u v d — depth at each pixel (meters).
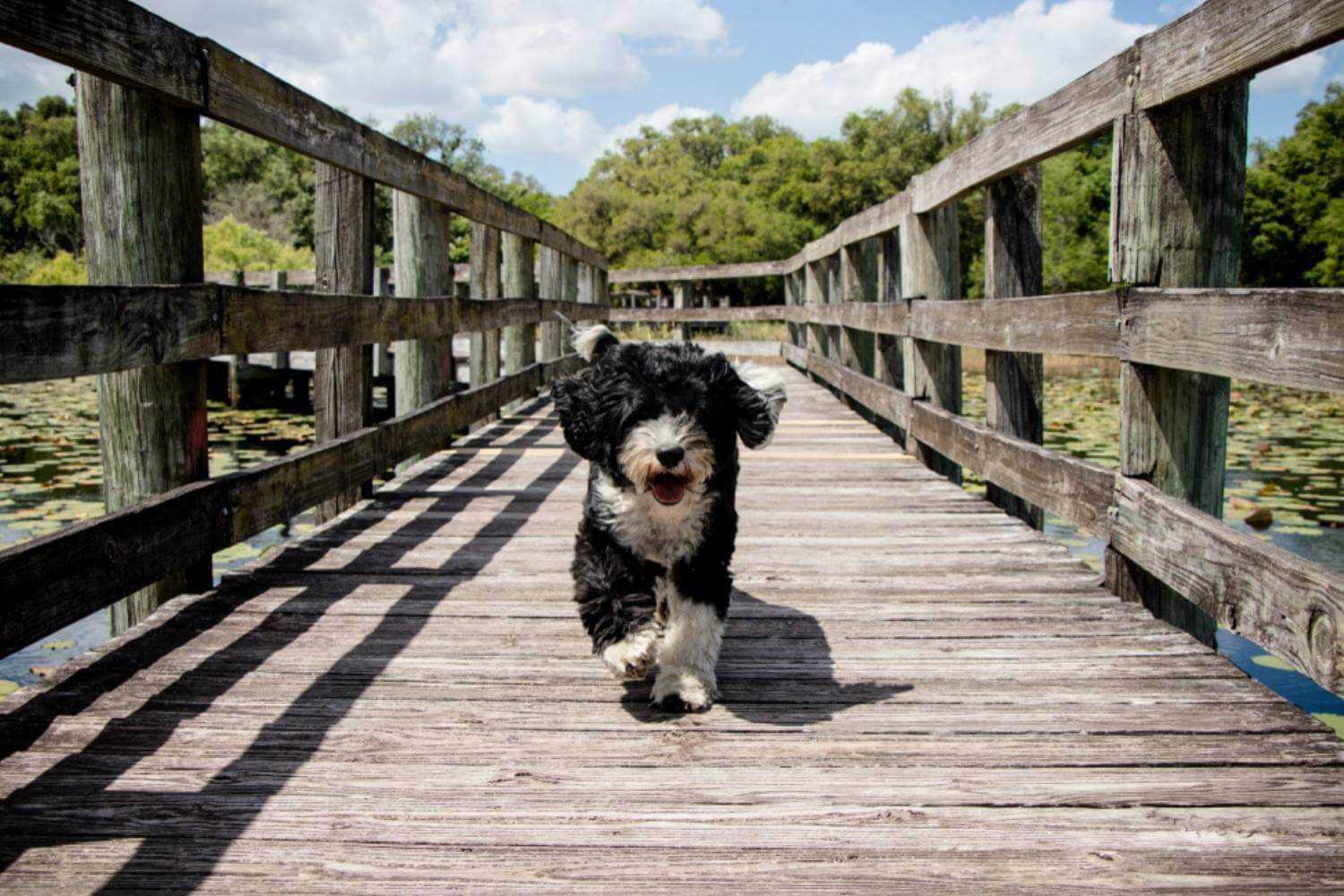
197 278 3.33
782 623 3.51
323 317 4.23
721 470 3.01
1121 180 3.35
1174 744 2.51
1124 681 2.95
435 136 60.03
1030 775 2.34
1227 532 2.79
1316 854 2.00
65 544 2.52
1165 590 3.69
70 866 1.93
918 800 2.22
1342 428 12.41
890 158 49.97
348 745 2.49
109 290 2.69
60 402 16.08
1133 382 3.42
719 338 21.61
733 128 72.88
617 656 2.70
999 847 2.03
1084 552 6.16
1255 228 40.59
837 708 2.76
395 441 5.34
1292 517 6.82
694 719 2.69
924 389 6.70
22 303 2.33
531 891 1.86
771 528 4.96
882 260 8.54
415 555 4.38
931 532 4.86
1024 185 5.00
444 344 6.47
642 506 2.84
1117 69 3.37
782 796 2.24
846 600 3.77
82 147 3.14
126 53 2.80
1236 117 3.25
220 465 9.19
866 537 4.77
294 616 3.51
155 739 2.50
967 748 2.49
